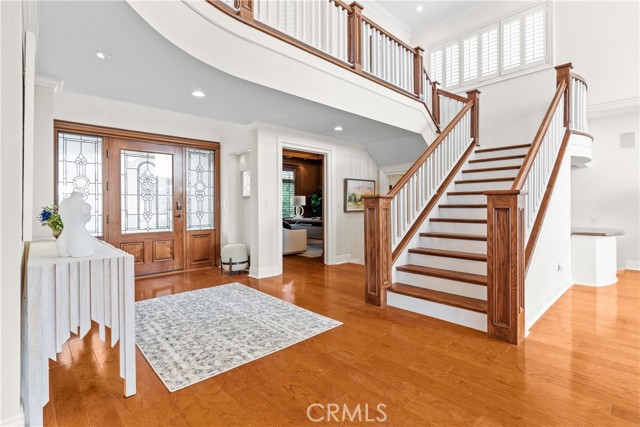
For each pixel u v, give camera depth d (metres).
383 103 4.35
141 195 4.82
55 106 3.99
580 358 2.18
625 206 5.09
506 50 5.90
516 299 2.40
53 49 2.46
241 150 5.17
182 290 4.03
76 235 1.72
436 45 6.87
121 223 4.63
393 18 6.69
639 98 4.70
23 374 1.58
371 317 3.02
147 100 3.56
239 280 4.59
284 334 2.64
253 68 2.94
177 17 2.36
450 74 6.64
